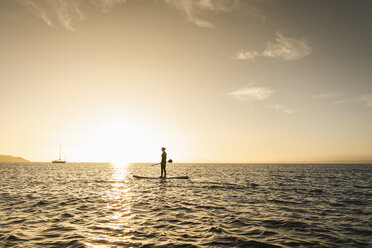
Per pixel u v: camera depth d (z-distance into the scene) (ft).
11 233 18.88
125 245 16.33
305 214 27.09
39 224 21.97
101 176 105.29
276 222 23.30
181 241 17.31
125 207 30.99
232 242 17.20
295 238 18.33
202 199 38.19
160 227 21.25
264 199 38.42
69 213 26.99
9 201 35.01
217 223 22.77
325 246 16.56
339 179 91.45
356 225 22.35
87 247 15.80
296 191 49.83
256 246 16.40
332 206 32.45
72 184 63.52
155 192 47.16
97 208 30.19
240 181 78.23
